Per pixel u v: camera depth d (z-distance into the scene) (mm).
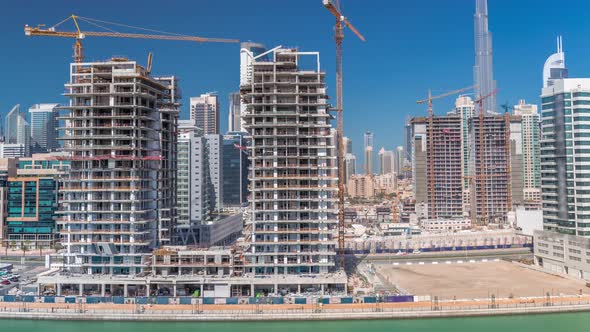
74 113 184750
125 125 182625
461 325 148375
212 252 176250
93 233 179625
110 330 146375
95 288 175625
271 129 182125
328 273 181000
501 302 162500
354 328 146500
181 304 162125
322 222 180000
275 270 179000
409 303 161250
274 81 181250
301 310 156000
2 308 159000
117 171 181625
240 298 162750
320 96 183625
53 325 151250
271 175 180625
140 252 182250
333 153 183250
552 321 151500
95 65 184250
